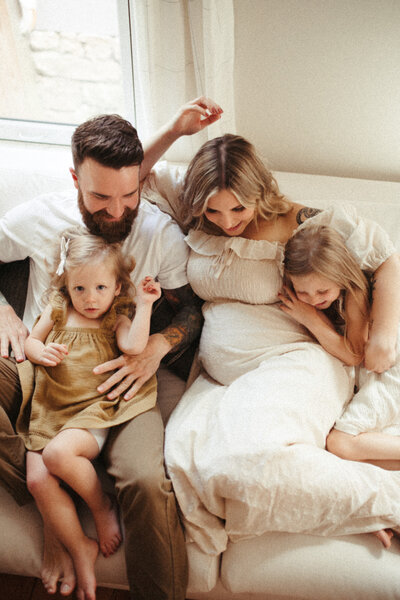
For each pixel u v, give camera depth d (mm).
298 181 1546
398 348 1225
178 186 1424
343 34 1407
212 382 1326
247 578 1055
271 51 1470
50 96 1751
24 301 1437
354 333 1259
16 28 1635
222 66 1438
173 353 1380
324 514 1049
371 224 1282
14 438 1110
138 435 1150
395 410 1183
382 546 1063
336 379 1221
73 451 1084
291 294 1266
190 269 1360
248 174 1183
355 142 1590
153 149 1346
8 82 1711
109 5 1588
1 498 1161
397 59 1419
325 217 1289
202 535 1087
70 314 1278
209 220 1312
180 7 1335
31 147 1727
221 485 1040
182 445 1134
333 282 1198
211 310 1358
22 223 1389
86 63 1692
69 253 1251
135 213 1274
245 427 1086
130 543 1067
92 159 1112
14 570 1120
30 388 1224
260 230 1322
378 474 1081
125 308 1309
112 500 1171
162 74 1460
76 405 1176
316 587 1037
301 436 1104
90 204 1207
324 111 1549
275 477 1025
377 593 1017
